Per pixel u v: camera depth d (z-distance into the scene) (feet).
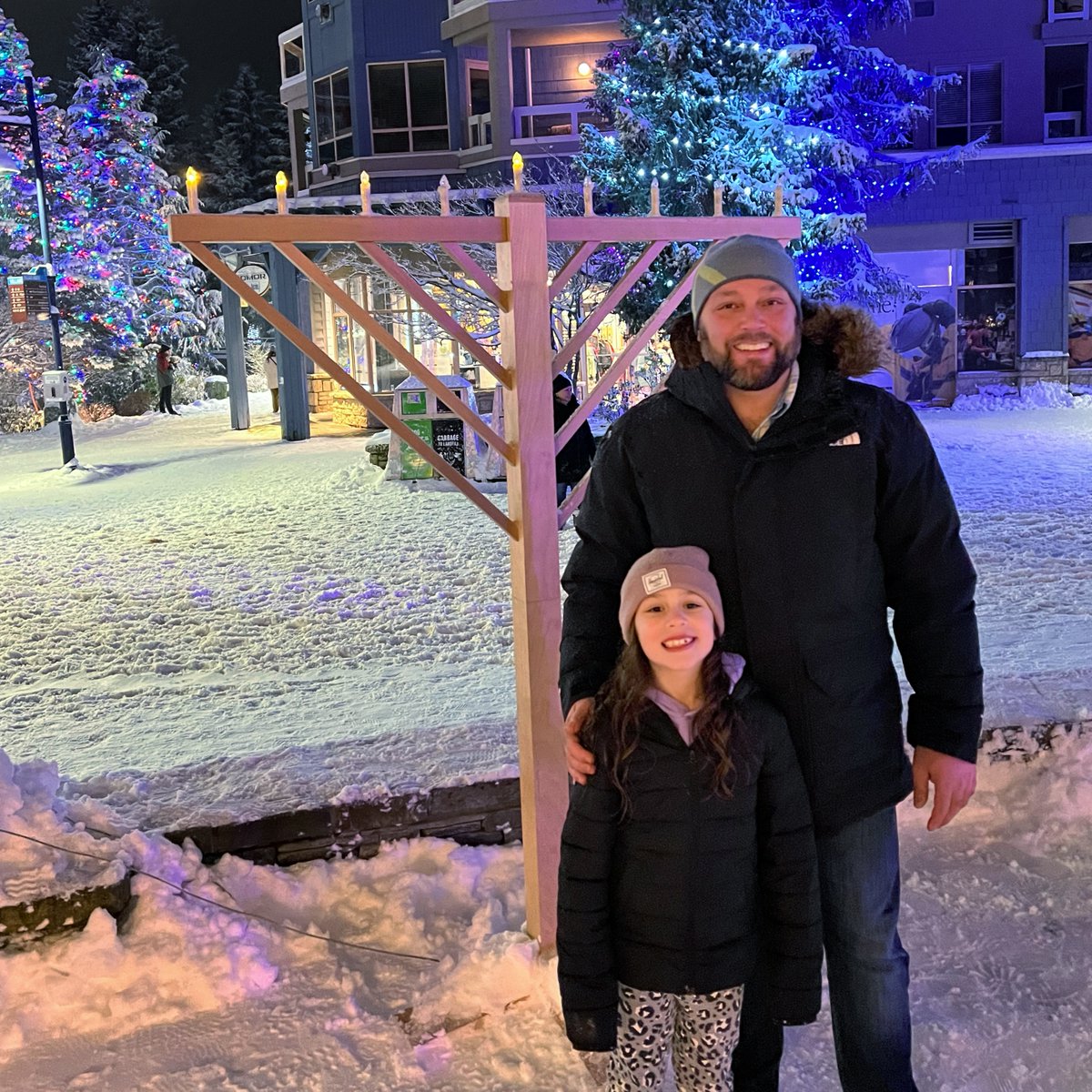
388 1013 8.82
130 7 143.54
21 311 46.19
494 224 8.68
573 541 27.48
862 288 50.06
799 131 43.70
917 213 62.80
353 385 8.59
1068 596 19.03
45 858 9.24
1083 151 61.41
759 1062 7.49
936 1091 7.66
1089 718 11.93
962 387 63.72
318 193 78.23
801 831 6.59
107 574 25.81
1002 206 62.28
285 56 91.61
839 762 6.63
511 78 69.31
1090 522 26.04
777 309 6.25
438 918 10.04
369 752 11.98
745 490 6.48
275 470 44.68
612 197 47.09
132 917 9.30
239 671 17.39
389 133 73.15
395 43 72.23
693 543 6.63
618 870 6.57
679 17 43.80
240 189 147.43
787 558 6.49
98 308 77.92
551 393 8.88
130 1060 8.29
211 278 99.35
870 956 6.89
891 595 6.89
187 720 14.61
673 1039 6.98
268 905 10.05
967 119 63.16
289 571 25.25
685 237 9.25
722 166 43.14
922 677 6.79
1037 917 9.77
